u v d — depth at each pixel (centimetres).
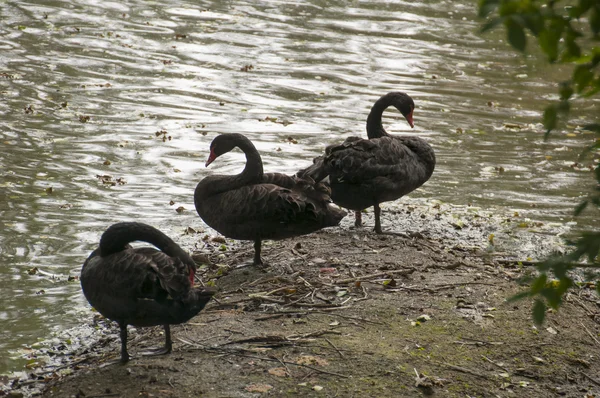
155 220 1159
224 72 1944
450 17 2667
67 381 702
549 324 838
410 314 838
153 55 2038
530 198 1316
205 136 1523
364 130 1605
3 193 1215
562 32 338
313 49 2200
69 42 2089
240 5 2634
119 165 1362
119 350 783
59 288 945
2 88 1703
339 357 733
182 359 727
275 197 905
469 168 1445
